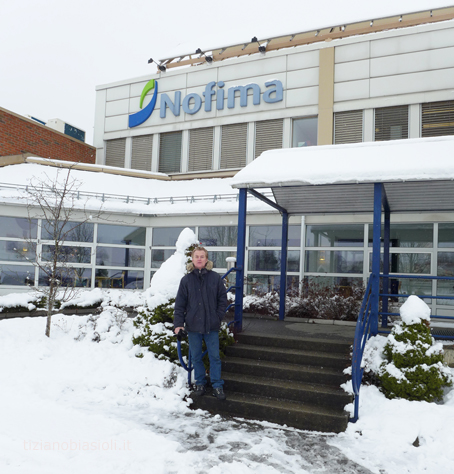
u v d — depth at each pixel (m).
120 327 7.13
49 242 11.72
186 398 5.22
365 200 7.84
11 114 14.14
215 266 12.24
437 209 8.45
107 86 17.19
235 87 14.85
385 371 5.00
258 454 3.86
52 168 13.91
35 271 11.59
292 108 14.03
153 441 3.98
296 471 3.56
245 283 11.77
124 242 12.75
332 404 4.87
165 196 13.54
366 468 3.66
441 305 10.01
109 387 5.32
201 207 12.20
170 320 6.09
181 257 6.52
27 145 14.66
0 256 11.49
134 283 12.77
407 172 5.57
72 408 4.74
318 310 8.75
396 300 10.35
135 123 16.38
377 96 12.96
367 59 13.20
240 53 15.29
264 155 6.80
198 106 15.37
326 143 13.37
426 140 6.01
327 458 3.83
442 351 4.98
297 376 5.41
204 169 15.24
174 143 15.90
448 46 12.32
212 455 3.79
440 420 4.30
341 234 11.16
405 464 3.74
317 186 6.97
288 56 14.24
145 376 5.49
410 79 12.63
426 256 10.28
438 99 12.27
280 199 8.03
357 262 10.93
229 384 5.39
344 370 5.25
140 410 4.89
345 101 13.34
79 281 12.10
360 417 4.62
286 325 7.73
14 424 4.15
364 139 13.05
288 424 4.70
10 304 8.80
